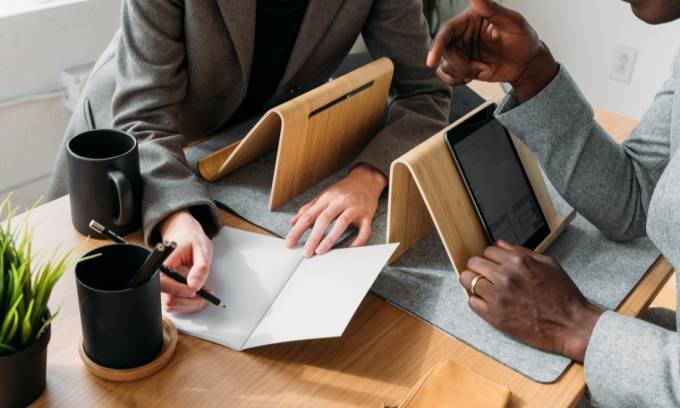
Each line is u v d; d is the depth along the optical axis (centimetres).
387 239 105
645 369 83
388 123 136
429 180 98
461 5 319
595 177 111
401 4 139
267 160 129
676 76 107
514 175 113
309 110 112
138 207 108
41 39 192
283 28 138
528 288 94
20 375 77
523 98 110
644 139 113
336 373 87
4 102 191
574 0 285
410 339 93
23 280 75
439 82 147
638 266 109
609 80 288
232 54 129
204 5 121
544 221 115
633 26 273
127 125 120
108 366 84
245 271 101
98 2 200
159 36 120
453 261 99
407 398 81
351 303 92
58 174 148
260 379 85
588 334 90
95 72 143
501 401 81
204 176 121
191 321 92
